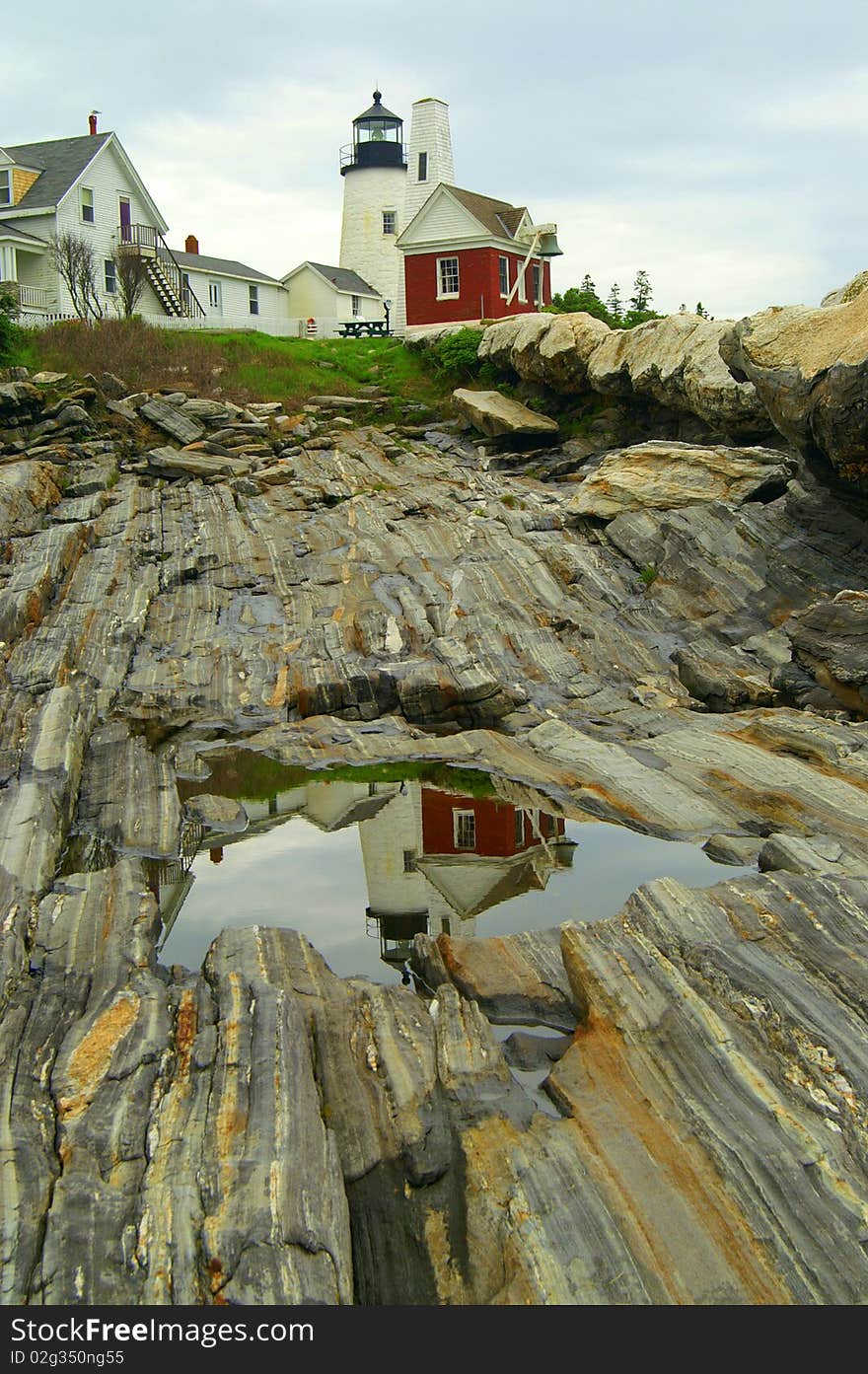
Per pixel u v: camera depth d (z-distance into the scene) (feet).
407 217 160.66
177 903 37.78
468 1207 21.36
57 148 148.25
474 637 61.52
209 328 137.39
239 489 85.15
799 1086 23.36
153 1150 21.50
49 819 40.09
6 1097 22.70
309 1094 23.62
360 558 72.08
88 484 83.92
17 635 60.03
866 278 62.54
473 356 111.14
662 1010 26.32
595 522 76.64
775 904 30.12
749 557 65.41
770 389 58.65
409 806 47.14
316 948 33.78
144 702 56.95
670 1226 20.22
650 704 56.65
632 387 89.30
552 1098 24.94
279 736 54.49
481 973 30.91
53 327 117.70
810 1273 19.13
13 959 28.76
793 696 54.39
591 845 42.01
